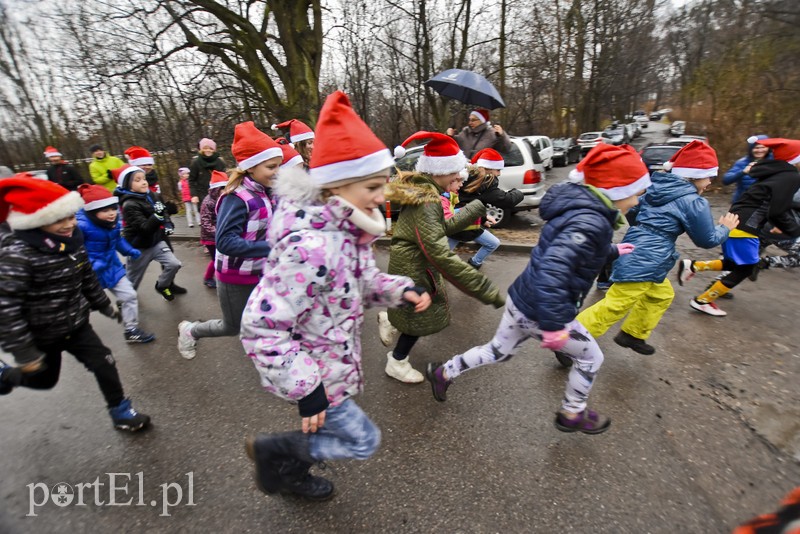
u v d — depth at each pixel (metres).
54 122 18.80
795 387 3.00
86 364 2.56
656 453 2.43
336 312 1.59
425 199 2.50
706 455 2.41
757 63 11.77
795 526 1.05
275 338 1.46
